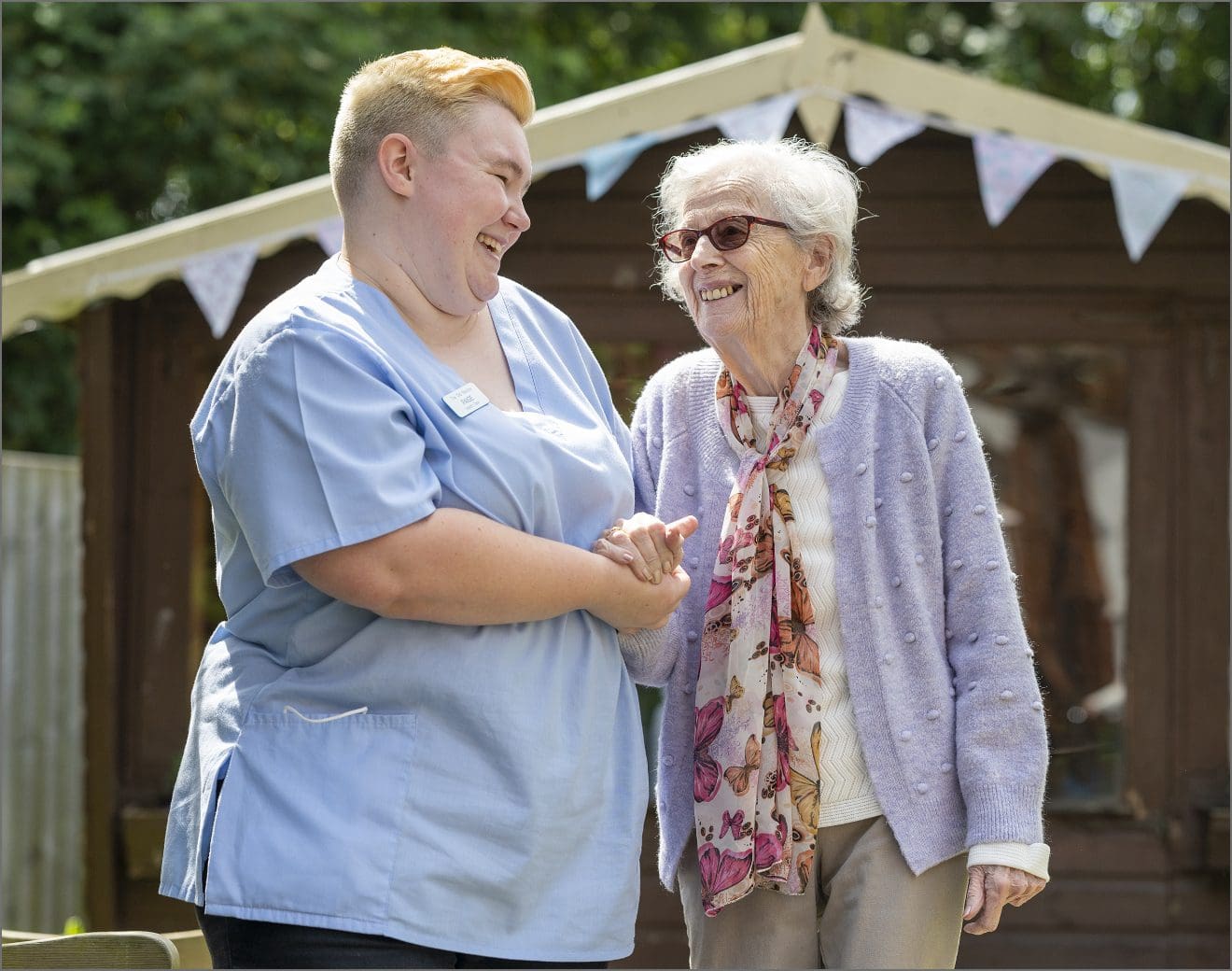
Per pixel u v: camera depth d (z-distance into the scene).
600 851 2.15
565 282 5.23
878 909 2.25
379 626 2.04
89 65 9.46
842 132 5.16
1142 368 5.23
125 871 5.23
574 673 2.14
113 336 5.28
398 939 1.94
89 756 5.21
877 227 5.23
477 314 2.27
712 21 11.87
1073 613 5.29
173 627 5.35
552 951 2.05
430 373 2.10
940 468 2.35
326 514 1.94
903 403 2.35
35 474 6.75
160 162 9.82
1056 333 5.22
